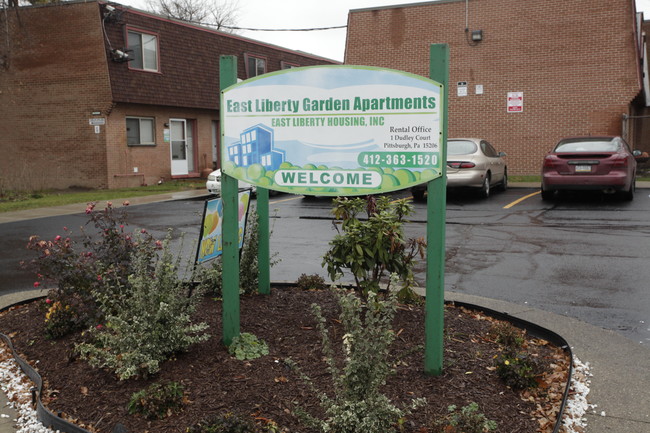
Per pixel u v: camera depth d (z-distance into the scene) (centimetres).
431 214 415
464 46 2292
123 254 523
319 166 447
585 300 661
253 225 608
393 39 2384
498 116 2269
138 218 1374
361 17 2430
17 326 556
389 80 420
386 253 512
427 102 412
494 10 2241
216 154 2802
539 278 764
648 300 657
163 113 2409
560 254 903
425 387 405
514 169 2264
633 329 564
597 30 2123
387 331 363
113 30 2148
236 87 463
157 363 411
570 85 2169
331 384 405
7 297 678
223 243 467
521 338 496
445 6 2303
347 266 534
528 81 2222
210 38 2631
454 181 1542
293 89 448
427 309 420
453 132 2336
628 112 2128
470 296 659
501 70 2250
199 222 1303
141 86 2244
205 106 2566
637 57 2094
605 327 570
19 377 446
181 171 2550
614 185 1395
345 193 443
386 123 425
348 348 354
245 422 336
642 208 1354
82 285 508
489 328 533
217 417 338
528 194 1717
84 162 2188
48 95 2209
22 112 2255
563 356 480
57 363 457
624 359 475
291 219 1315
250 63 2898
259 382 411
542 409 380
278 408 378
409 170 421
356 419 324
